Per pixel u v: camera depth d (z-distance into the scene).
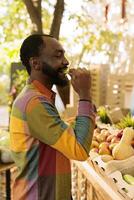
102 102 3.81
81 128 1.47
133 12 4.55
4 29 3.83
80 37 4.24
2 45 3.66
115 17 4.58
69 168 1.60
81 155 1.44
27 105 1.49
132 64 4.39
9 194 2.88
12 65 3.51
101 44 4.44
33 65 1.57
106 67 3.82
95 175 2.00
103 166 1.81
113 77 3.86
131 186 1.55
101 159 1.90
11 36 3.77
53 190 1.54
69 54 3.91
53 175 1.54
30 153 1.53
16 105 1.55
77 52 4.20
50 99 1.58
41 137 1.49
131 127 2.17
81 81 1.52
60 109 3.18
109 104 3.83
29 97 1.51
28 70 1.61
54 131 1.45
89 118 1.49
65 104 3.23
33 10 3.39
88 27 4.29
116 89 3.86
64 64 1.58
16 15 3.89
